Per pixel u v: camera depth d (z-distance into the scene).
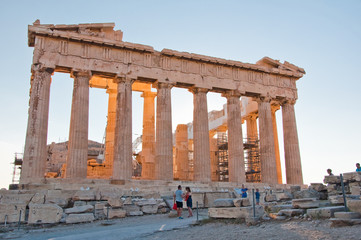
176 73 35.22
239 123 37.03
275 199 23.12
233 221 15.23
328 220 12.35
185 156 47.53
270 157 37.34
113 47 33.16
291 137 39.66
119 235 14.50
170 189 30.00
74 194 22.92
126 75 33.00
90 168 37.75
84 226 18.36
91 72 32.06
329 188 20.75
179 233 14.08
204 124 35.31
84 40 31.83
